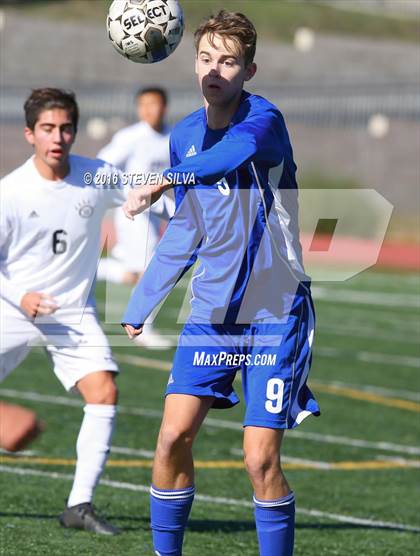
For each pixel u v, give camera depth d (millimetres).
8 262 21266
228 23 15672
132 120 137500
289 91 141375
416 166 132625
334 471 28500
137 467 27438
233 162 15047
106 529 20984
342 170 130625
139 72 164000
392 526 23328
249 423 16125
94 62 167000
